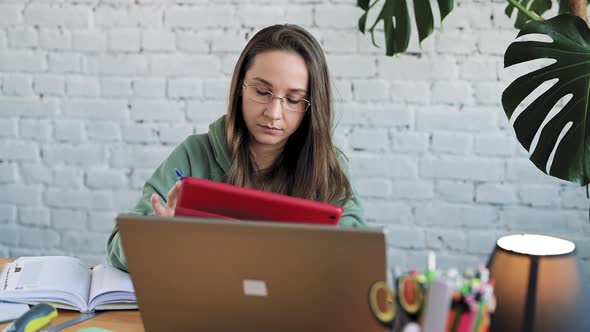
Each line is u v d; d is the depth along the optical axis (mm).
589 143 1563
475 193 2496
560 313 999
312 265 1014
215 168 1669
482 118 2459
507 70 2426
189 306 1094
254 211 1131
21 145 2688
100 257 2701
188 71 2564
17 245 2736
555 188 2459
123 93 2609
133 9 2562
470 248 2520
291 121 1542
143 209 1573
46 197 2699
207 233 1013
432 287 880
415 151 2500
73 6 2592
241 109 1612
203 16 2531
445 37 2434
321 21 2473
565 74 1584
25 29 2623
